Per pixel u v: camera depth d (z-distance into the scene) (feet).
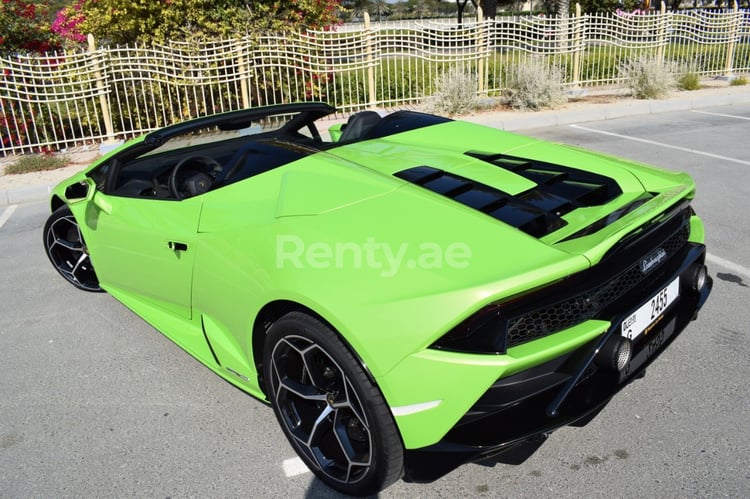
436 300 6.19
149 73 31.63
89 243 12.14
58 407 9.73
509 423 6.53
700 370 9.67
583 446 8.14
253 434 8.87
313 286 6.85
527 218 7.41
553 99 35.91
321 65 35.01
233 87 35.12
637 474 7.55
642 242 7.55
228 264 8.18
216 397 9.84
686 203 8.36
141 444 8.73
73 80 32.07
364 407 6.67
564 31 39.91
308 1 35.86
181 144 11.70
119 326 12.45
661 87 37.70
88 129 33.76
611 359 6.81
